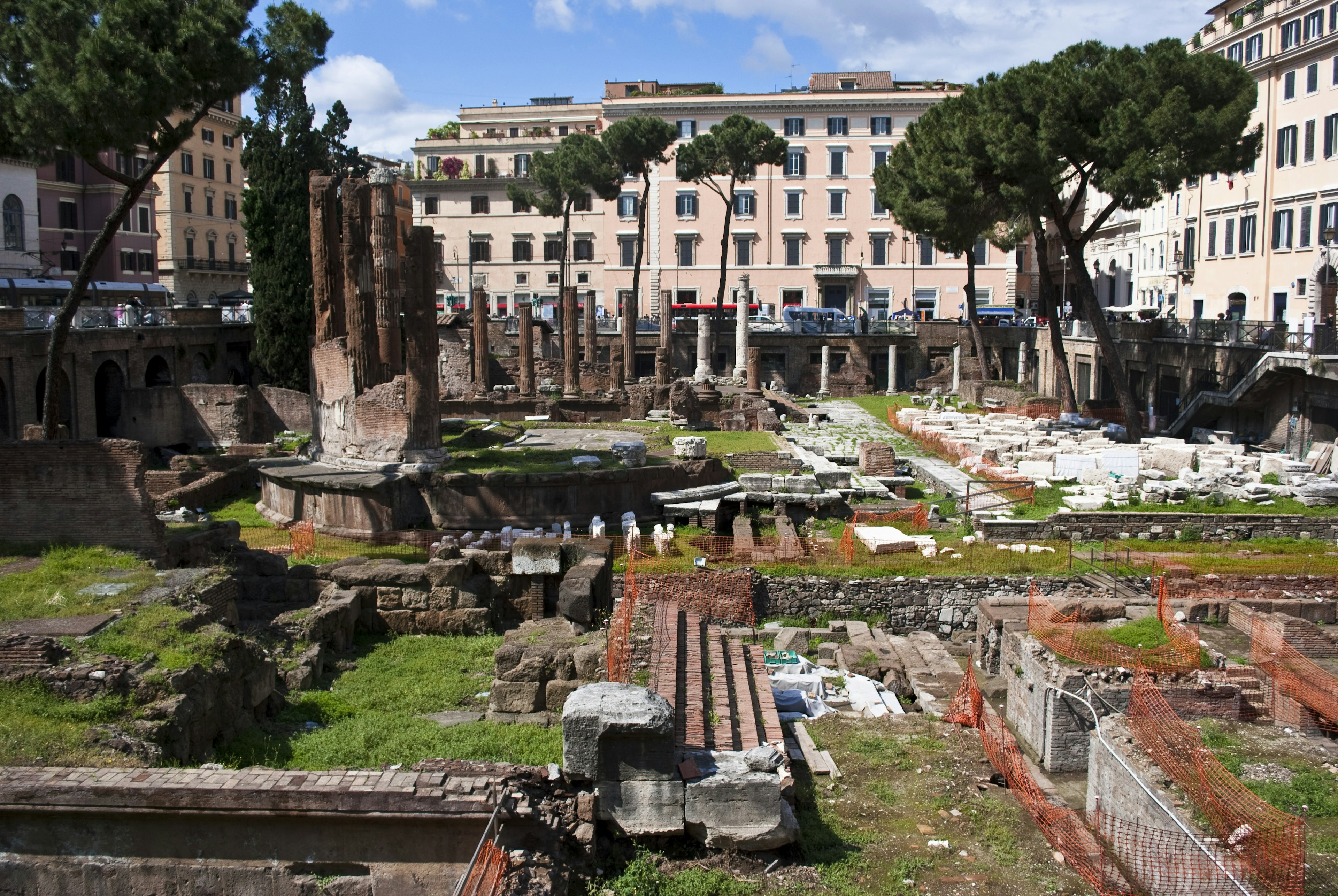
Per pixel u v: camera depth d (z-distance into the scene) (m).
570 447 37.44
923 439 50.16
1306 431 40.50
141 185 32.53
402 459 31.83
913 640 25.52
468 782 11.54
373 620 22.19
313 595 22.23
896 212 63.97
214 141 91.88
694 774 12.64
